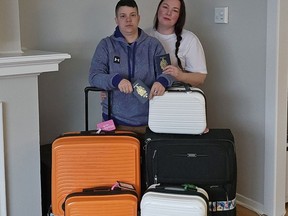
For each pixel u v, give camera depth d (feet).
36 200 8.39
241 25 10.00
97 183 7.72
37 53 8.07
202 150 7.75
